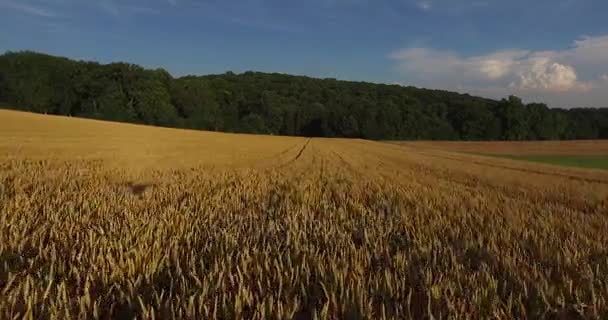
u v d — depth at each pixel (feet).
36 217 21.90
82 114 283.79
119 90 290.35
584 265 16.24
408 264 15.35
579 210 36.70
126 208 25.35
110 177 43.86
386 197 37.63
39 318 10.55
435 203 34.40
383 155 139.33
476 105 383.65
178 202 29.91
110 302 11.69
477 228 23.66
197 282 12.37
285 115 361.51
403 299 12.04
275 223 22.59
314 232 20.89
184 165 65.41
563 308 12.03
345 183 49.42
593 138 359.05
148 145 117.08
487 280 13.78
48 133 127.44
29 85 281.74
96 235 18.16
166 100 302.66
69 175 42.88
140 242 16.72
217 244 17.29
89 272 13.17
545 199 43.98
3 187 31.48
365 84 522.47
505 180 67.72
